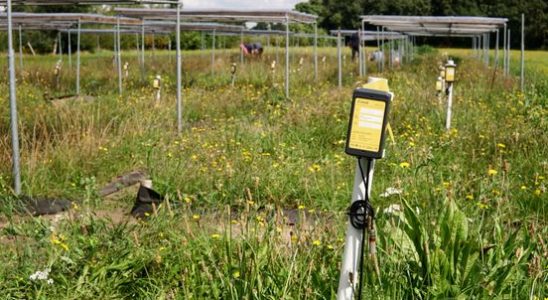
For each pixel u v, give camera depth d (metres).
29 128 9.50
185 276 4.33
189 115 12.55
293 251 4.36
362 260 3.42
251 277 4.04
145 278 4.53
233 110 13.29
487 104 13.22
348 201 6.76
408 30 23.52
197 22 20.98
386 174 7.34
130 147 8.80
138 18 16.08
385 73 21.94
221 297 4.18
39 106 10.62
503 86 16.42
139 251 4.82
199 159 8.02
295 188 7.10
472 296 3.83
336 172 7.51
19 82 18.30
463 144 8.91
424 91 13.66
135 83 19.23
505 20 15.44
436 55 33.25
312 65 25.89
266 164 7.67
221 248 4.59
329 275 4.13
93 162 8.08
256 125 10.50
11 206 6.06
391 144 8.36
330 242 4.63
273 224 4.81
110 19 17.05
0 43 35.09
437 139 9.21
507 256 4.17
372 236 3.51
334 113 11.04
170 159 7.96
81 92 17.58
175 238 4.93
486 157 8.38
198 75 22.30
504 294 3.88
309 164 8.00
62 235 4.97
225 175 7.13
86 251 4.91
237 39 44.69
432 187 5.96
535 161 7.66
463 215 4.15
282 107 13.02
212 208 6.12
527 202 6.12
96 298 4.34
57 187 7.37
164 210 5.60
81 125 9.74
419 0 32.91
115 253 4.82
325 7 41.19
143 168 8.30
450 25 18.36
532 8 44.56
